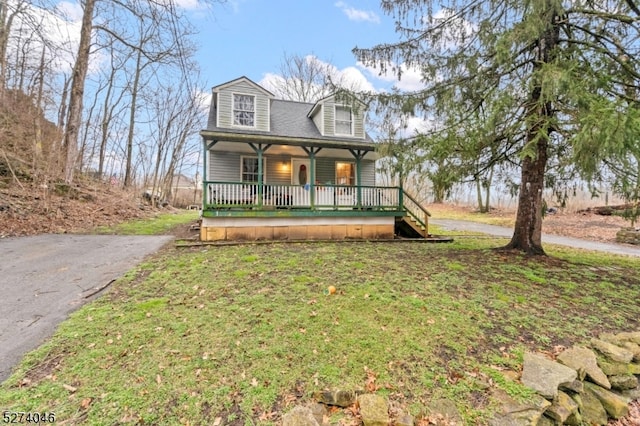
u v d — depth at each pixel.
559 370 2.76
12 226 8.29
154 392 2.41
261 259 6.20
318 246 8.01
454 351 3.05
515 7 5.27
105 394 2.38
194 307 3.81
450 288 4.63
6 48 11.92
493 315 3.80
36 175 10.90
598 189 5.80
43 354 2.83
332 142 9.96
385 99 6.53
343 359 2.86
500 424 2.28
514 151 6.82
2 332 3.21
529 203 6.92
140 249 7.11
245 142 9.56
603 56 4.99
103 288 4.48
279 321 3.47
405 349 3.04
